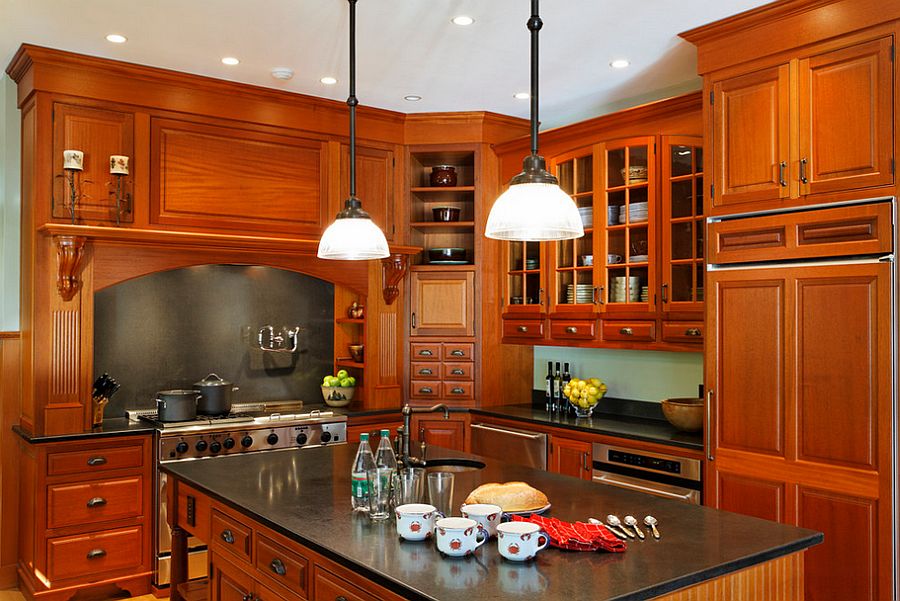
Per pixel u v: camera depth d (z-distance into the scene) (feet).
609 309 14.66
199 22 11.66
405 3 10.82
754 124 11.09
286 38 12.31
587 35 11.96
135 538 13.62
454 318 17.20
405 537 6.84
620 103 15.89
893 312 9.52
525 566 6.15
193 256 14.88
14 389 14.11
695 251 13.20
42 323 13.21
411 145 17.26
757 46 11.02
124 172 13.52
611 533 6.82
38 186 13.08
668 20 11.32
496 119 17.13
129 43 12.60
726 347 11.40
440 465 10.76
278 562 7.65
